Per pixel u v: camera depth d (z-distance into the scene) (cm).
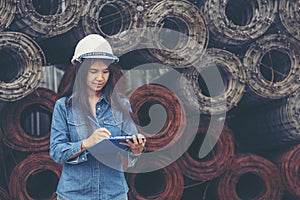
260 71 614
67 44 581
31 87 504
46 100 530
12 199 525
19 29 525
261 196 582
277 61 610
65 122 340
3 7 500
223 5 557
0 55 534
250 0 583
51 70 812
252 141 670
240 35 565
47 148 533
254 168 580
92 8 525
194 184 567
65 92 356
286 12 569
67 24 521
